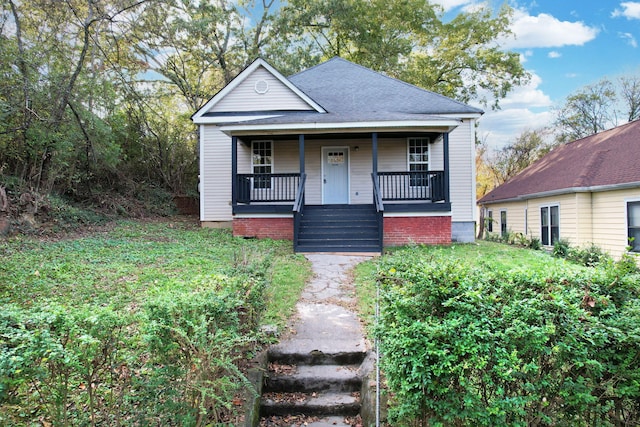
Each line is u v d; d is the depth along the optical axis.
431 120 10.56
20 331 1.87
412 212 10.75
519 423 2.19
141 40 16.88
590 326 2.26
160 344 2.35
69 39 12.07
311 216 10.92
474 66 22.98
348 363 3.92
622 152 12.34
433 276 2.45
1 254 7.12
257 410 3.25
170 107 21.05
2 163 10.87
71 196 13.28
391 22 22.67
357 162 13.23
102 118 13.16
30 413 2.22
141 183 16.66
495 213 20.45
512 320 2.27
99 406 2.41
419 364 2.18
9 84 9.88
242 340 2.84
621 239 11.02
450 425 2.32
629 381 2.28
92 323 2.13
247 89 13.18
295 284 6.21
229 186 13.31
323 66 16.56
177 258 7.73
